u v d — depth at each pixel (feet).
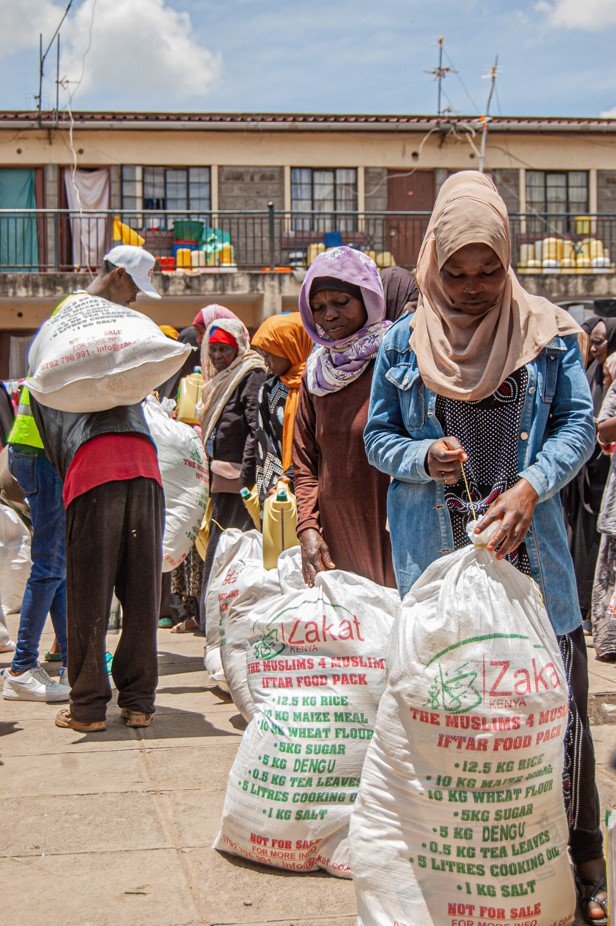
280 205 76.28
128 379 13.92
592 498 21.43
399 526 9.08
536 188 78.74
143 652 14.66
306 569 11.27
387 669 8.25
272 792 9.71
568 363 8.76
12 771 12.66
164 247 73.15
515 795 7.81
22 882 9.56
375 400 9.27
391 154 77.00
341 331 11.11
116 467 14.21
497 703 7.69
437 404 8.76
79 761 13.03
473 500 8.68
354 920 8.82
